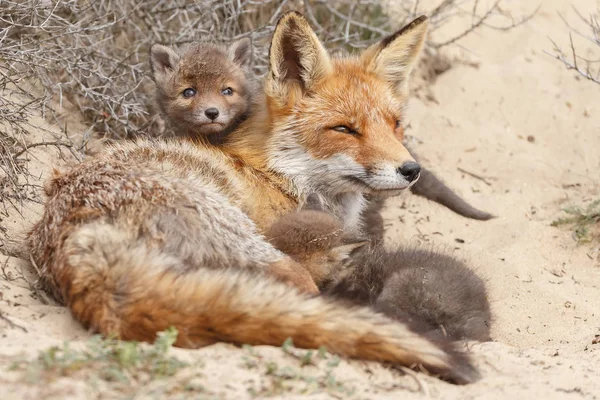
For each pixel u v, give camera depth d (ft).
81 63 44.70
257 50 51.70
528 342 36.73
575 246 45.78
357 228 40.93
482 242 46.91
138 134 45.91
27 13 43.91
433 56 61.36
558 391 26.35
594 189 52.29
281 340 25.85
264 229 35.35
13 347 24.39
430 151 55.31
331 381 24.04
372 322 26.27
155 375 22.81
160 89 45.80
